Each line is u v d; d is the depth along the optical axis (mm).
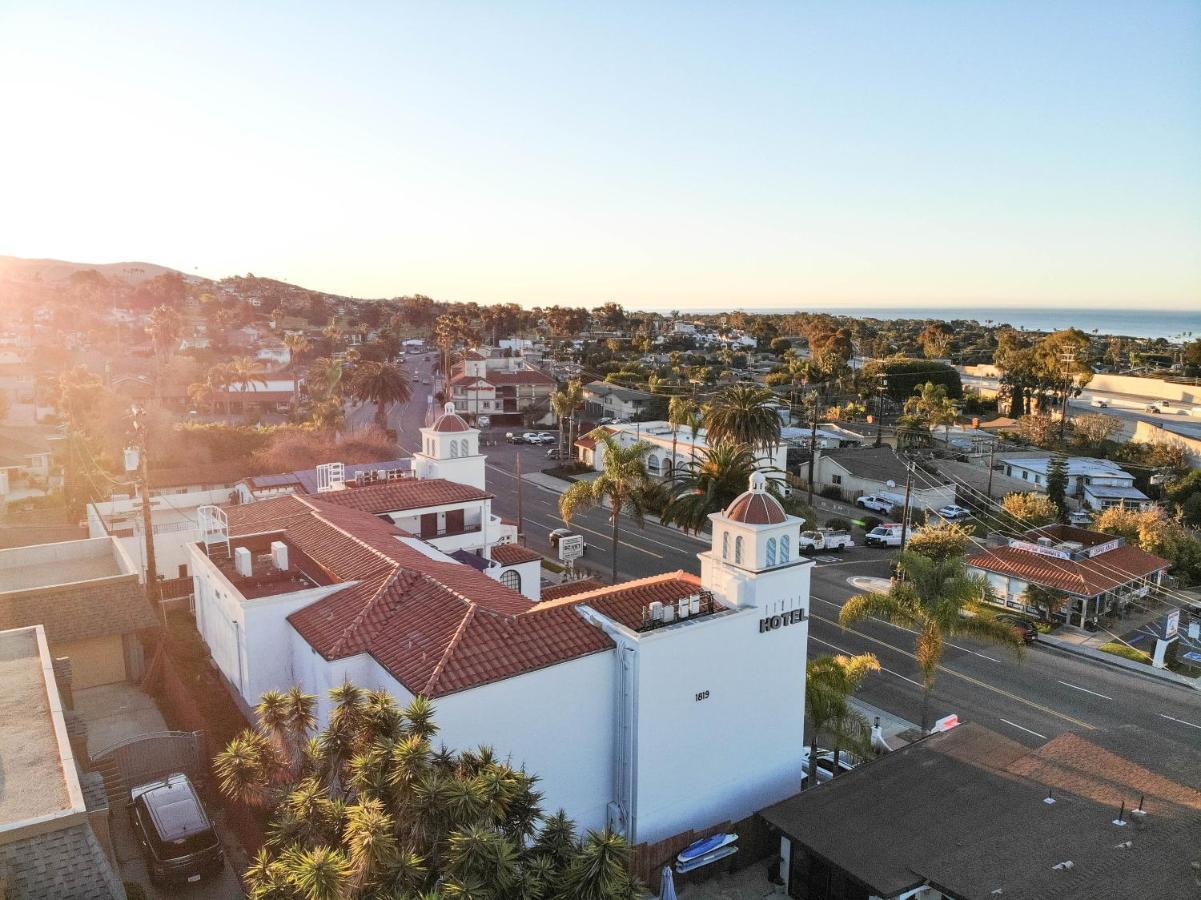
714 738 25328
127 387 117938
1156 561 51156
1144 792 24391
